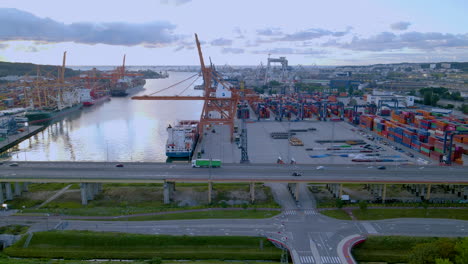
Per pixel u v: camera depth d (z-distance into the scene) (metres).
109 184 157.25
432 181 132.12
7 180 133.12
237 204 130.00
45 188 152.25
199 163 150.75
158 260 94.19
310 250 95.50
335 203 128.88
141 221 114.38
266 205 127.38
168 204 132.88
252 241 101.62
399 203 128.88
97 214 119.38
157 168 149.38
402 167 155.38
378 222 113.81
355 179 133.75
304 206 128.12
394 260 95.81
